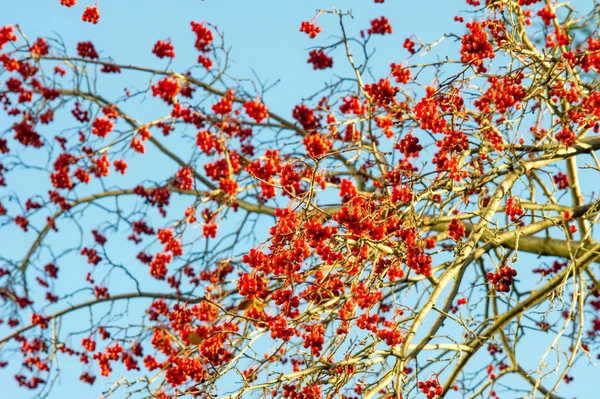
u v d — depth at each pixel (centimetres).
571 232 924
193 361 804
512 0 952
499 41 927
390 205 802
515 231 882
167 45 1178
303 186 1052
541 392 1040
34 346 1249
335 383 774
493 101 877
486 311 1072
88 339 1207
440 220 864
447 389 911
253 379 797
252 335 822
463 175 869
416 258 782
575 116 881
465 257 831
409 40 1009
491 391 1027
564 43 891
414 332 787
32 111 1241
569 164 1051
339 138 1147
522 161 892
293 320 777
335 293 820
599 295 1154
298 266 764
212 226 1102
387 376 769
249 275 766
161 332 1077
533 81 880
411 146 870
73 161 1180
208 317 992
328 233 749
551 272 1203
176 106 1123
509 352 1052
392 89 917
